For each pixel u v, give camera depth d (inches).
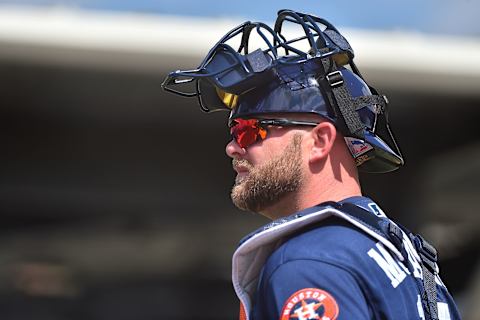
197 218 1310.3
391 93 1005.2
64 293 1264.8
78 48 897.5
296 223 223.6
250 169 248.8
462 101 1032.8
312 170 244.7
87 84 997.8
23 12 891.4
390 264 221.0
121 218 1293.1
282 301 207.5
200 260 1312.7
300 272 209.0
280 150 244.8
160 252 1304.1
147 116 1160.8
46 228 1273.4
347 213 226.7
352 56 263.7
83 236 1284.4
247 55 246.1
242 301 232.2
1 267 1251.2
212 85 264.7
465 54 973.2
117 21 906.1
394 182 1280.8
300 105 243.3
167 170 1269.7
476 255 1257.4
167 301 1284.4
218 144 1245.1
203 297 1307.8
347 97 243.8
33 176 1242.6
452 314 253.1
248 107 248.4
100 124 1196.5
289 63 246.1
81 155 1239.5
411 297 223.3
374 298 210.5
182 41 900.6
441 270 1267.2
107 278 1285.7
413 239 255.9
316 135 244.7
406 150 1229.1
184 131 1214.9
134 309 1301.7
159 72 932.0
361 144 251.1
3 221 1254.9
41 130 1198.3
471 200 1267.2
